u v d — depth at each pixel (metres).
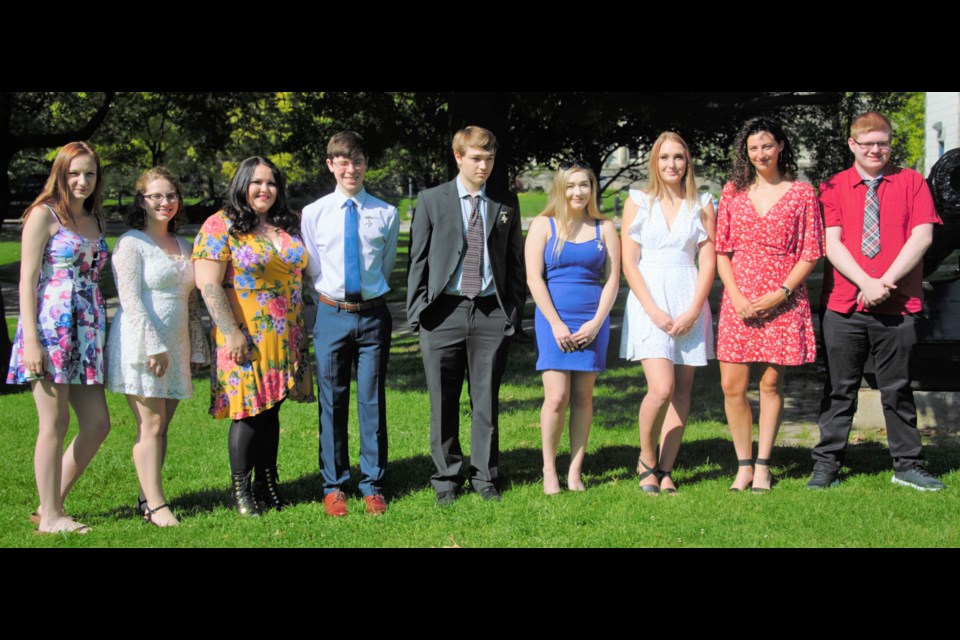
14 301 17.80
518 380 9.26
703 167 14.47
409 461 6.41
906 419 5.60
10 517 5.24
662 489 5.58
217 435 7.34
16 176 36.44
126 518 5.27
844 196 5.58
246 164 5.11
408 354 11.05
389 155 15.75
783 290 5.32
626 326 5.58
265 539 4.78
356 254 5.25
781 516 4.96
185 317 5.11
